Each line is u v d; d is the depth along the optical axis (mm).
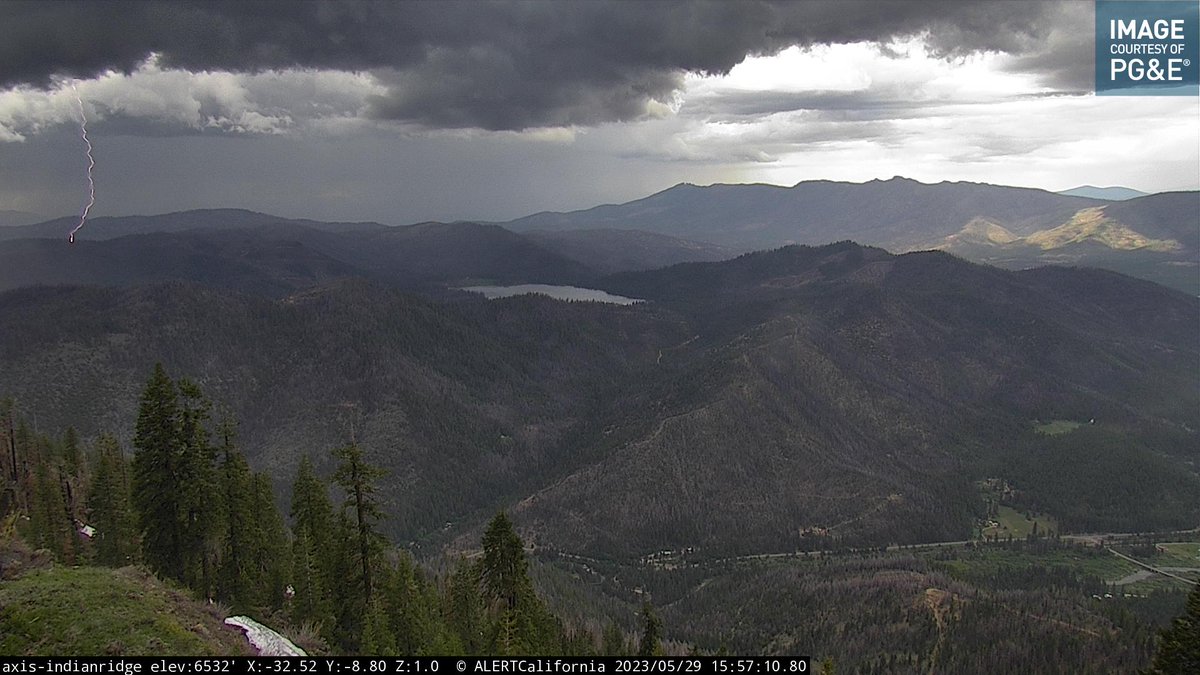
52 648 30828
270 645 37656
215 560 54719
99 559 64562
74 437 108938
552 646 57000
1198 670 43125
